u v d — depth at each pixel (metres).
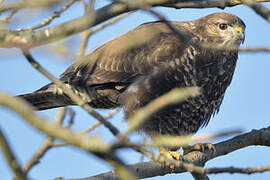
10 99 4.89
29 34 6.64
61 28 6.80
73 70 12.91
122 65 12.34
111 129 6.41
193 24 13.38
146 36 9.91
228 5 8.86
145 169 9.64
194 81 12.16
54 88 12.47
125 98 12.08
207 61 12.19
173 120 12.07
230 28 12.82
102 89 12.48
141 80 12.05
